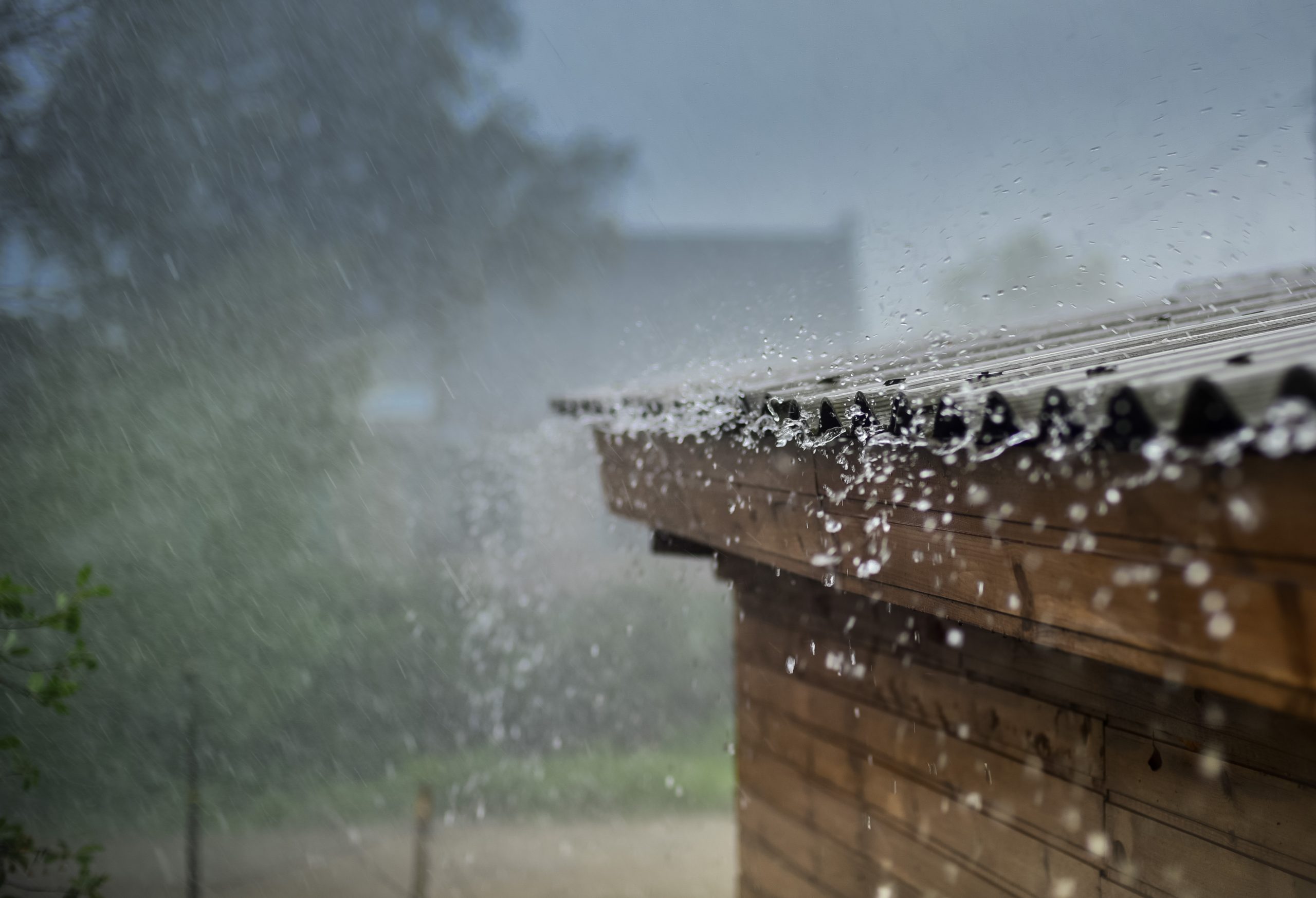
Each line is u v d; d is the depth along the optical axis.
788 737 2.86
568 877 7.53
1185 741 1.45
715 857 7.97
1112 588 1.16
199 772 10.35
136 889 7.72
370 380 15.48
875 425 1.61
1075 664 1.69
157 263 15.23
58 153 15.11
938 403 1.40
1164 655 1.08
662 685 13.37
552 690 12.97
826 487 1.93
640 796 10.29
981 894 1.96
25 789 4.27
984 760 1.95
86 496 11.94
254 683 11.55
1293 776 1.26
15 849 4.56
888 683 2.32
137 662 11.04
